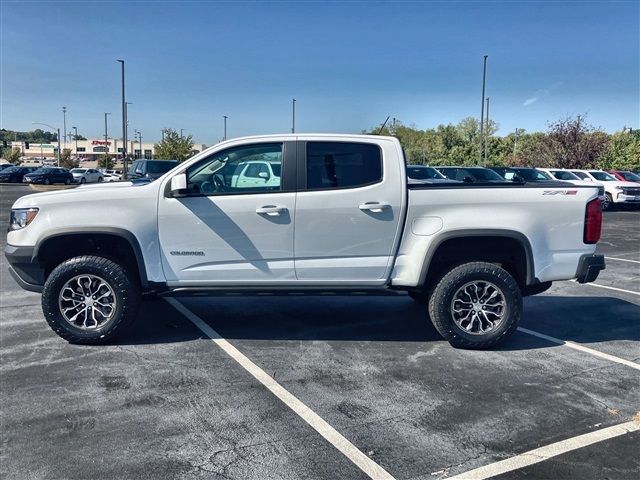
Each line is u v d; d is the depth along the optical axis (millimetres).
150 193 5219
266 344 5484
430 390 4422
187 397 4238
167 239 5234
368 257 5301
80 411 3988
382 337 5762
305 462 3359
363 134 5355
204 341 5551
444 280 5289
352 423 3855
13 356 5082
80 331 5301
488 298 5348
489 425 3846
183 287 5328
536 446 3574
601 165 39656
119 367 4828
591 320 6586
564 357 5234
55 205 5203
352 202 5203
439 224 5223
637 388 4512
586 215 5305
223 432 3709
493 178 20547
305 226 5215
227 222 5203
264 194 5211
